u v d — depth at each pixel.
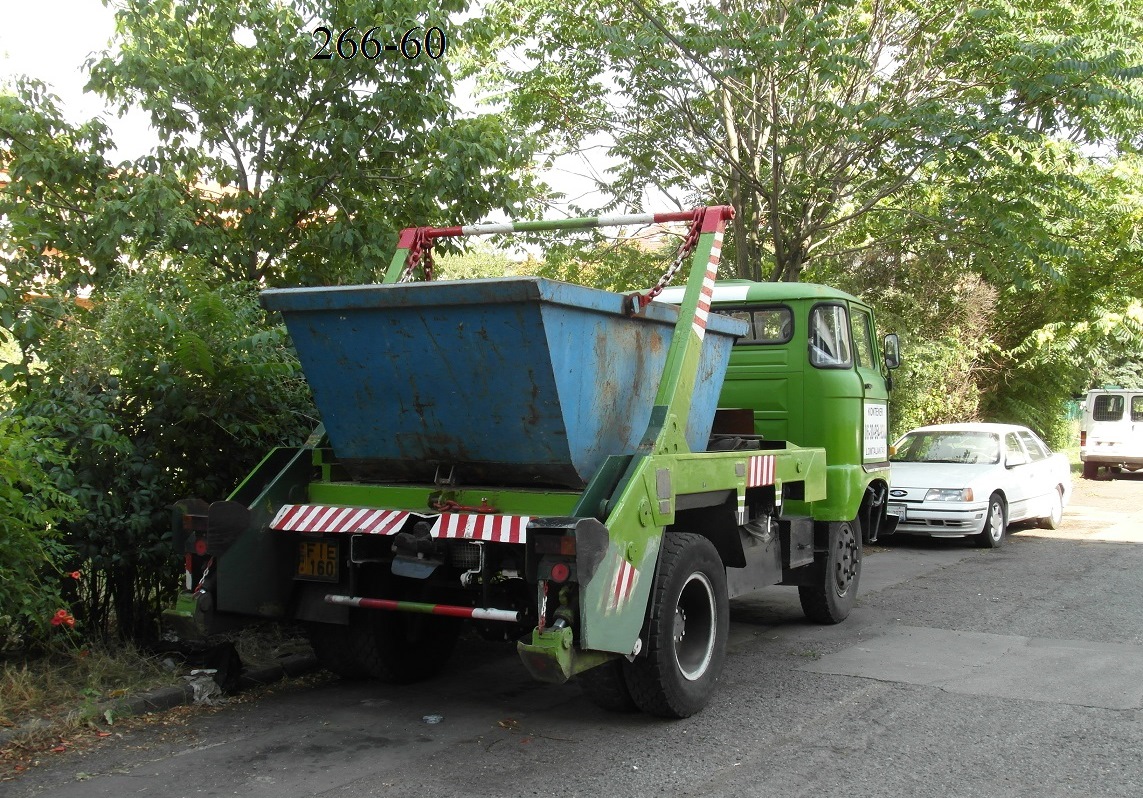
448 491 5.67
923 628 8.32
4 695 5.47
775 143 13.07
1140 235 19.06
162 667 6.26
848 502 8.39
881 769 4.93
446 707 6.00
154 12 9.24
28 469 5.45
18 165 8.68
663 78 13.18
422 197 9.38
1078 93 12.30
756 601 9.64
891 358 9.70
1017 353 22.23
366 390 5.66
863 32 13.42
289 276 9.61
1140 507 18.80
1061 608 9.09
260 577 5.98
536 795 4.60
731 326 7.00
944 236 14.79
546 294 4.88
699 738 5.41
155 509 6.57
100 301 7.33
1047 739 5.37
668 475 5.43
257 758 5.07
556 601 4.83
